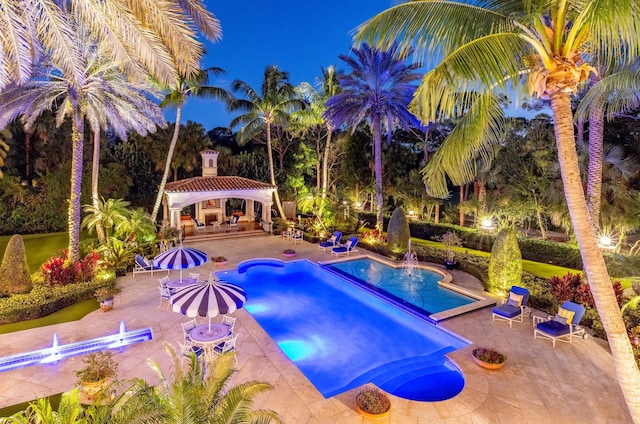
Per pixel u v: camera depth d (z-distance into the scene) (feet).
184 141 100.42
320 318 41.93
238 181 85.61
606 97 40.24
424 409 23.77
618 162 55.06
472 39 21.70
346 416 23.00
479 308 41.09
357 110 75.20
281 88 91.35
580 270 56.54
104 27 25.49
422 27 21.17
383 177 99.45
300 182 113.29
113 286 46.21
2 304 37.47
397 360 32.40
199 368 18.37
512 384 26.53
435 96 21.03
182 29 24.50
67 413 16.52
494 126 25.17
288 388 25.93
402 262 60.23
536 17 18.65
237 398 15.94
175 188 75.25
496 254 44.68
